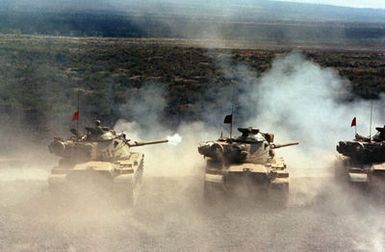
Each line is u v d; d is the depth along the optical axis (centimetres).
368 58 9450
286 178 2494
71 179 2411
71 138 2709
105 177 2411
